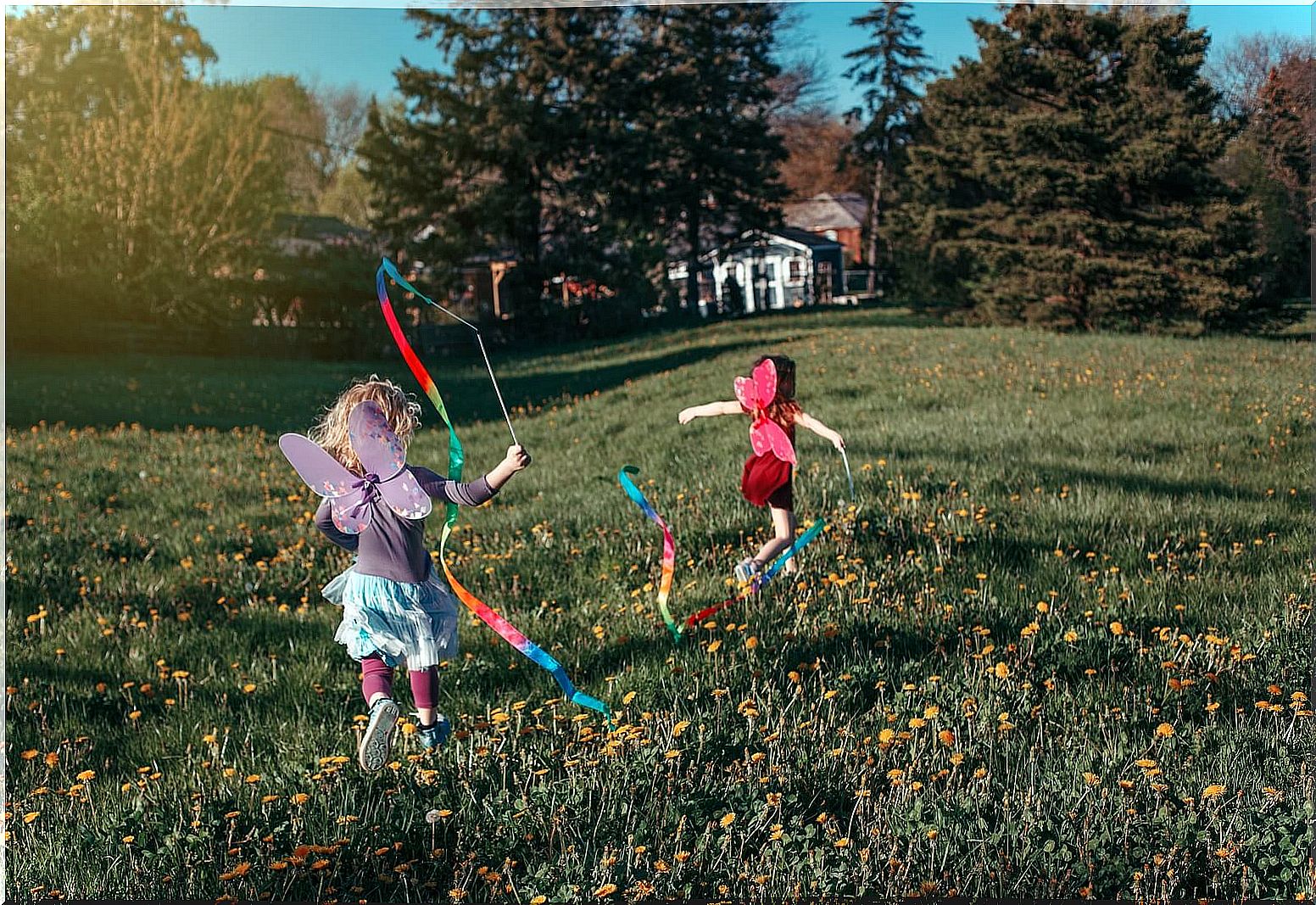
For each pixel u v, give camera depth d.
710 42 43.53
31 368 24.47
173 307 31.56
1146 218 27.69
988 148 29.58
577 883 3.49
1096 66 28.77
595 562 7.58
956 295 31.84
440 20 39.91
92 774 4.40
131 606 7.23
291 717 5.25
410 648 4.08
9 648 6.38
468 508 10.38
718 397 17.75
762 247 48.09
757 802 3.86
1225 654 5.21
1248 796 3.83
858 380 17.56
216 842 3.82
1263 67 30.89
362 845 3.79
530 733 4.71
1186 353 20.52
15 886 3.65
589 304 40.88
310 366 30.34
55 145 32.06
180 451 14.59
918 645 5.52
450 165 41.12
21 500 10.80
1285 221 30.48
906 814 3.73
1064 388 15.81
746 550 7.47
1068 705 4.73
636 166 41.59
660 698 5.02
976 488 8.84
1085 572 6.84
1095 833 3.58
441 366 32.22
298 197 54.56
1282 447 11.02
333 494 4.09
